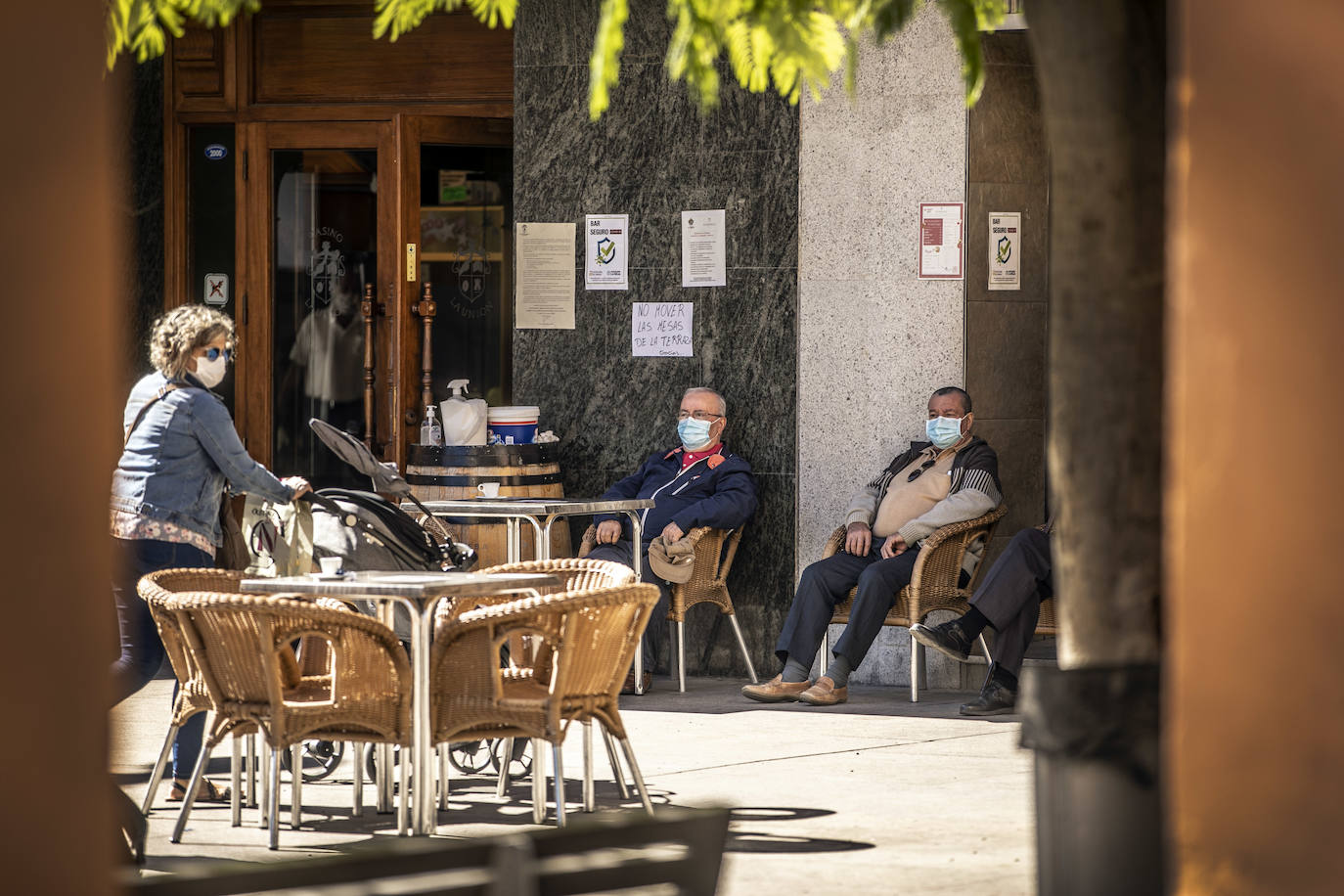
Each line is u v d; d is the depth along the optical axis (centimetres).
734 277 2445
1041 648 2448
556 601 1303
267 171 2797
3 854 602
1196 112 776
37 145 609
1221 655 779
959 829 1389
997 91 2350
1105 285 923
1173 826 790
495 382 2789
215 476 1562
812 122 2402
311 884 636
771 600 2431
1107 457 933
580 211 2509
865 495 2297
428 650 1349
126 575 1520
